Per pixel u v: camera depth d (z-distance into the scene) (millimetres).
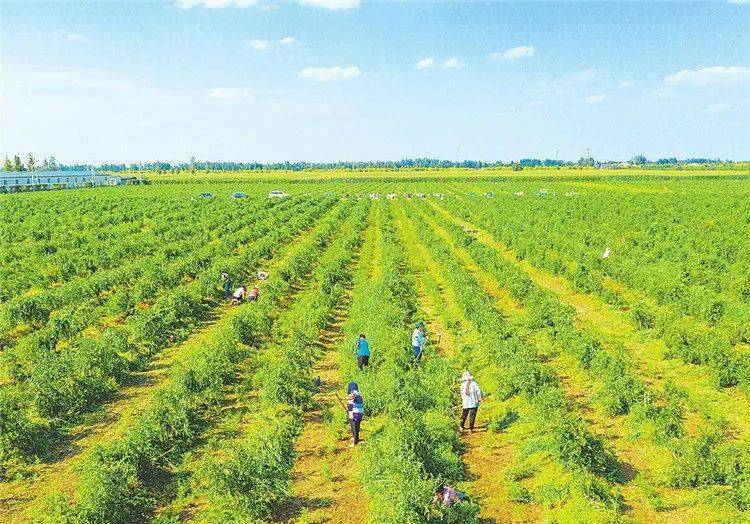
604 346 26844
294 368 23297
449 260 45500
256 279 43875
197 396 21047
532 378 21297
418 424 17500
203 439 19219
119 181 187000
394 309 30906
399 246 54375
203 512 15266
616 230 61094
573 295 37594
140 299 35781
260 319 30000
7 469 17516
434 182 182750
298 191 143250
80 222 69938
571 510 14445
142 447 17047
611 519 13953
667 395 20359
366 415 20734
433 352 26328
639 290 36625
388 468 15875
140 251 52312
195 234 63781
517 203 94438
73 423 20375
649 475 16453
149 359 26703
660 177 180375
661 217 68062
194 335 30516
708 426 19156
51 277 42188
